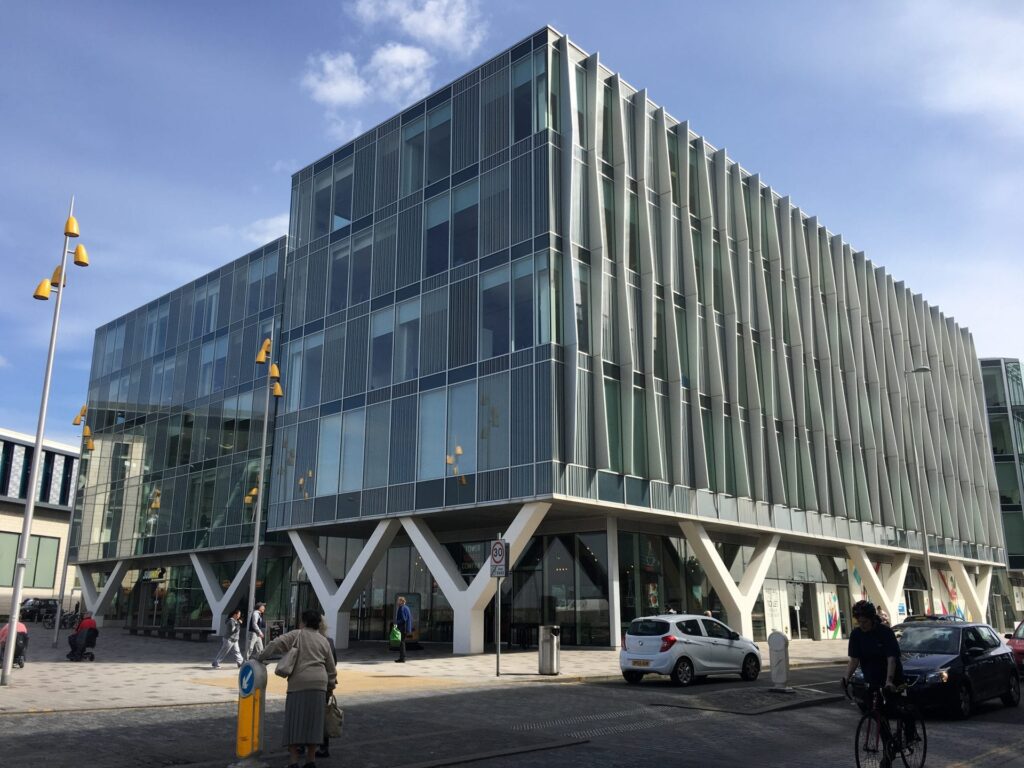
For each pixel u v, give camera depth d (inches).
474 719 523.2
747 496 1274.6
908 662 558.6
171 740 421.7
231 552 1665.8
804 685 745.0
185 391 1876.2
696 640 761.0
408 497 1176.2
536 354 1055.6
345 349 1353.3
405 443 1202.6
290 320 1488.7
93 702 556.4
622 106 1214.3
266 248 1739.7
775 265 1501.0
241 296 1776.6
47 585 2834.6
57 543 2906.0
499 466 1063.6
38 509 2827.3
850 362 1651.1
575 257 1093.8
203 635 1411.2
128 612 1950.1
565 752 412.2
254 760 343.6
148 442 1958.7
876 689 349.7
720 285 1354.6
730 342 1323.8
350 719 513.3
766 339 1425.9
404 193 1317.7
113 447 2091.5
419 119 1325.0
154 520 1860.2
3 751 379.6
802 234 1606.8
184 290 1979.6
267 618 1542.8
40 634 1614.2
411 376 1220.5
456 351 1163.3
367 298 1336.1
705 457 1213.1
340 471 1301.7
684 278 1280.8
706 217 1344.7
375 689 682.2
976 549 1959.9
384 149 1378.0
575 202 1112.8
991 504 2155.5
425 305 1229.1
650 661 735.7
